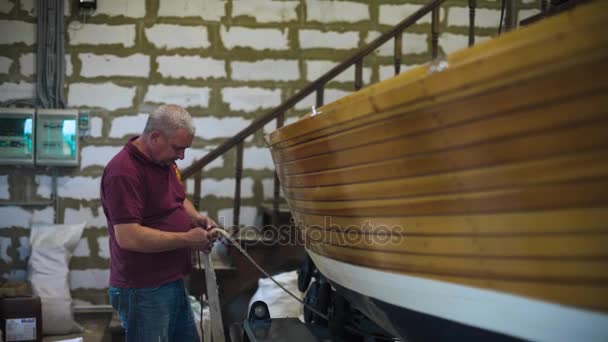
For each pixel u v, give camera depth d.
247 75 3.69
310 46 3.74
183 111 1.90
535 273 0.94
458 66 0.93
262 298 2.82
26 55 3.51
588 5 0.76
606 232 0.82
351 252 1.45
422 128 1.05
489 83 0.90
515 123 0.90
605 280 0.85
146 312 1.89
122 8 3.57
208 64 3.66
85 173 3.57
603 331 0.90
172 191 2.04
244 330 2.11
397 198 1.18
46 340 3.17
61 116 3.45
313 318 2.18
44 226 3.45
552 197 0.88
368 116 1.16
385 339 1.82
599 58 0.77
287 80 3.72
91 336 3.29
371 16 3.78
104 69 3.57
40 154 3.44
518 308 1.00
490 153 0.95
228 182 3.69
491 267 1.01
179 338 2.12
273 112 2.96
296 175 1.68
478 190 0.99
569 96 0.82
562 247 0.88
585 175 0.83
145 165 1.87
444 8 3.84
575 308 0.90
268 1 3.70
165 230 1.94
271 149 1.97
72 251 3.44
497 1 3.86
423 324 1.28
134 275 1.87
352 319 1.93
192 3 3.63
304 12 3.73
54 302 3.24
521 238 0.94
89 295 3.58
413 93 1.02
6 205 3.50
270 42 3.71
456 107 0.97
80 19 3.54
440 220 1.09
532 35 0.83
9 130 3.40
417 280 1.20
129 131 3.60
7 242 3.52
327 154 1.38
